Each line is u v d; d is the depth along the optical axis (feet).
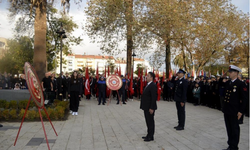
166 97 57.57
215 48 64.44
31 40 83.41
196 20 59.72
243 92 16.67
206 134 22.65
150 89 19.75
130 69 66.13
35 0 40.88
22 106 34.22
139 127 25.52
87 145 18.44
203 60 68.74
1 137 20.15
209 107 46.32
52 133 22.02
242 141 20.43
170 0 57.67
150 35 61.62
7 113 27.04
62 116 28.91
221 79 38.06
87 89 56.80
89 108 41.11
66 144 18.58
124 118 31.19
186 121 29.78
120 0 58.44
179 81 25.00
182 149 17.71
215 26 63.67
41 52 41.70
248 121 31.07
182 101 24.21
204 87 47.98
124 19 60.49
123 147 18.06
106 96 57.41
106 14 59.98
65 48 81.20
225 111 17.52
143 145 18.66
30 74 16.70
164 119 30.94
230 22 65.72
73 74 33.27
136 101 55.06
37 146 17.84
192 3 60.34
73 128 24.43
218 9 62.08
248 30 74.74
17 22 56.08
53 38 79.00
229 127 17.75
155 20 57.93
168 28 58.44
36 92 17.24
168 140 20.29
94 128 24.67
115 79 48.19
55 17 75.66
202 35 60.39
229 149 17.34
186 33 59.88
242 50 80.07
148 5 58.70
